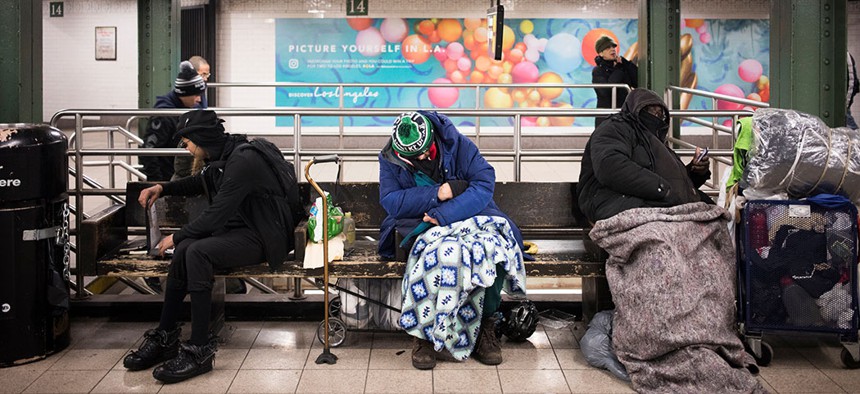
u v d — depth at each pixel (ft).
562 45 54.49
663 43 28.45
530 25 54.34
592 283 15.58
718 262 13.57
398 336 15.79
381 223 16.15
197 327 13.71
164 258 14.99
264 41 54.70
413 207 14.20
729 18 54.44
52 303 14.47
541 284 22.07
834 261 13.73
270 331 16.02
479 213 14.35
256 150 14.24
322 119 54.54
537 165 42.88
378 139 54.34
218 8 54.34
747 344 14.35
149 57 26.66
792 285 13.82
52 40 60.44
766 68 54.90
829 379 13.60
